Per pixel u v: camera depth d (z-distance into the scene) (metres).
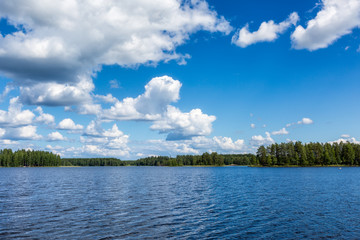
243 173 132.88
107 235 23.05
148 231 24.28
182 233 23.62
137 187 64.56
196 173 149.62
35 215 30.91
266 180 82.06
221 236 22.70
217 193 51.25
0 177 107.44
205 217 29.86
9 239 21.83
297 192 50.56
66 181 86.06
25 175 124.69
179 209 34.59
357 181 73.19
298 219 28.42
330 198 42.66
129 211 33.34
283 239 21.78
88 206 36.88
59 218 29.39
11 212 32.62
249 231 24.16
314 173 115.88
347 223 26.56
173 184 73.44
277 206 36.03
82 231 24.22
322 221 27.44
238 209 34.28
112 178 104.06
